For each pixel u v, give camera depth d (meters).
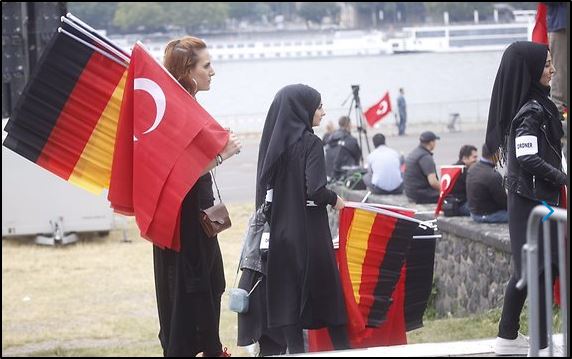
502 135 6.84
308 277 7.14
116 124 6.77
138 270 19.78
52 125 6.77
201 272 6.59
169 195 6.37
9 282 18.61
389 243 8.12
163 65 6.70
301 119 7.18
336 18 104.31
